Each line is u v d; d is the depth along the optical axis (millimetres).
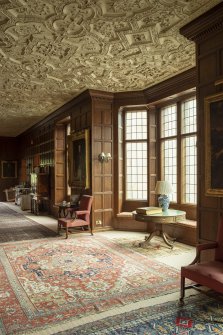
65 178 9602
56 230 7141
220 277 2746
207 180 3629
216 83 3498
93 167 6949
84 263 4492
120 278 3855
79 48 4527
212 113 3570
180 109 6379
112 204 7215
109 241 5945
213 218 3617
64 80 6109
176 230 6047
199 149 3832
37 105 8469
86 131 7016
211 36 3645
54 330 2598
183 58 4953
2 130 13812
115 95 7094
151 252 5121
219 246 3301
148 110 7055
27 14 3559
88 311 2951
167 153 6844
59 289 3508
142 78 5996
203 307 3020
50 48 4523
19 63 5129
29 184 13078
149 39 4254
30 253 5066
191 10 3504
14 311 2963
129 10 3502
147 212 5176
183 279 3143
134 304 3100
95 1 3311
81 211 6383
